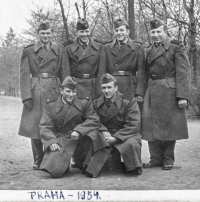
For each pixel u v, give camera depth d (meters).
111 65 4.91
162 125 4.66
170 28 12.64
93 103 4.64
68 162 4.25
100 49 5.02
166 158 4.65
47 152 4.31
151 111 4.74
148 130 4.73
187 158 5.37
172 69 4.70
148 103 4.79
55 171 4.16
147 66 4.85
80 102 4.53
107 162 4.56
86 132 4.30
